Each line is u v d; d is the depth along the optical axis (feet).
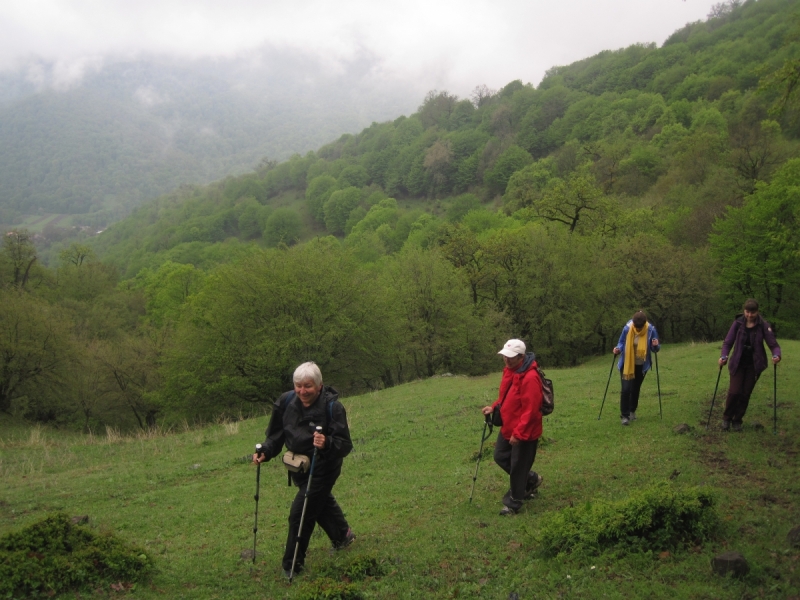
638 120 372.79
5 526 31.07
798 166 123.85
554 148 447.42
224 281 107.24
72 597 17.71
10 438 79.61
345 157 600.80
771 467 25.29
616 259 141.79
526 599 16.34
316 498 19.76
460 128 581.94
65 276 234.58
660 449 29.84
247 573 20.58
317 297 104.83
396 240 332.80
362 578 18.83
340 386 114.83
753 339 31.12
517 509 23.44
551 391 23.73
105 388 130.21
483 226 231.50
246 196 573.33
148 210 631.97
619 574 16.87
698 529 18.11
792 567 15.76
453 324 130.00
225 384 98.84
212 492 34.63
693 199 180.55
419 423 49.11
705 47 470.80
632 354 36.42
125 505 33.73
